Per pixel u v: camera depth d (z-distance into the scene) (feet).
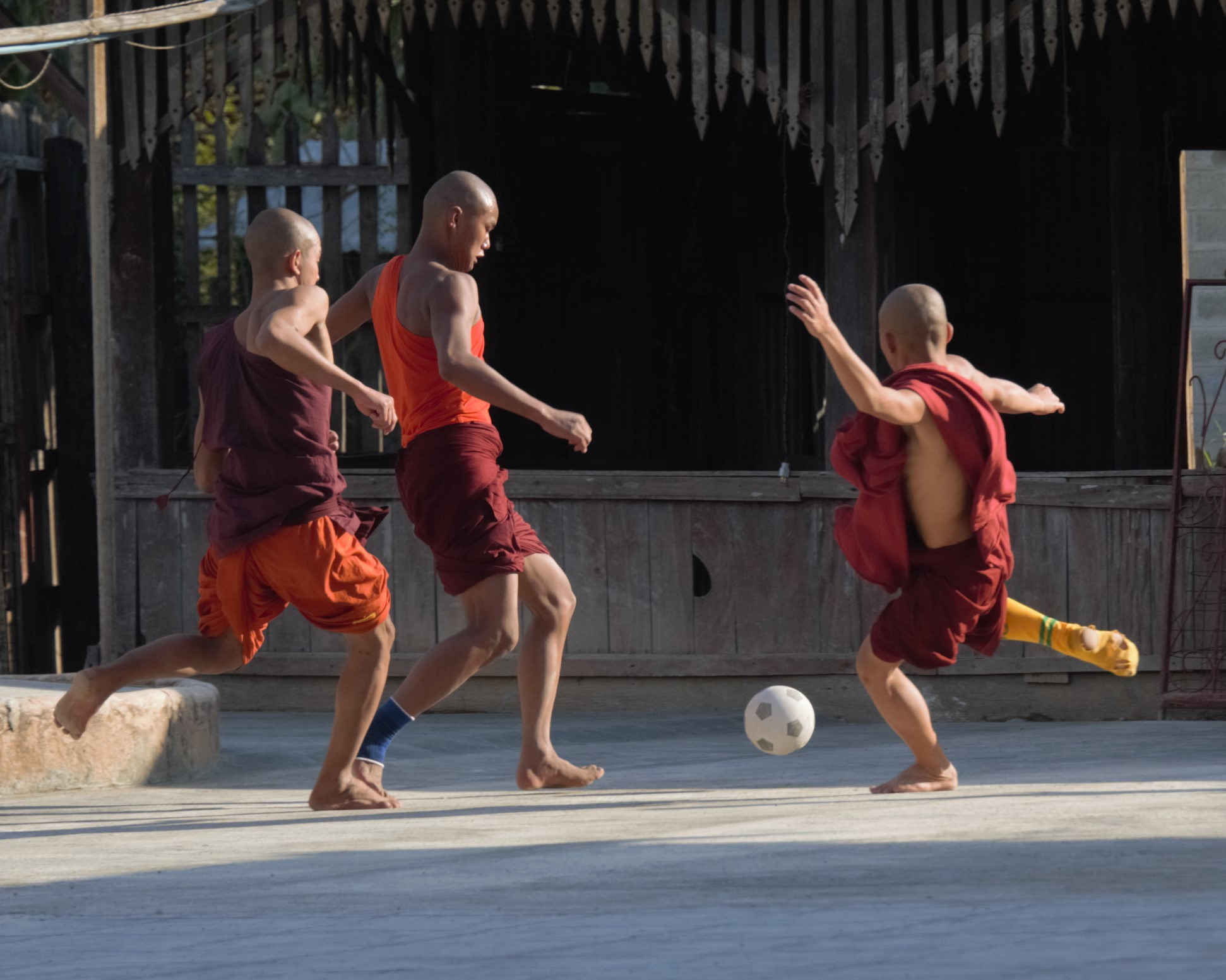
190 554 90.99
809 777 57.26
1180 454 79.51
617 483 87.45
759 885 26.55
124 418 92.27
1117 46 111.24
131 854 37.17
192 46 89.81
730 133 117.08
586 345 118.21
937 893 24.62
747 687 86.84
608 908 24.43
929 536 46.11
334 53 118.73
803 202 115.65
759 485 86.38
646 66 85.30
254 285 49.19
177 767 62.28
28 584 113.60
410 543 88.84
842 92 84.84
